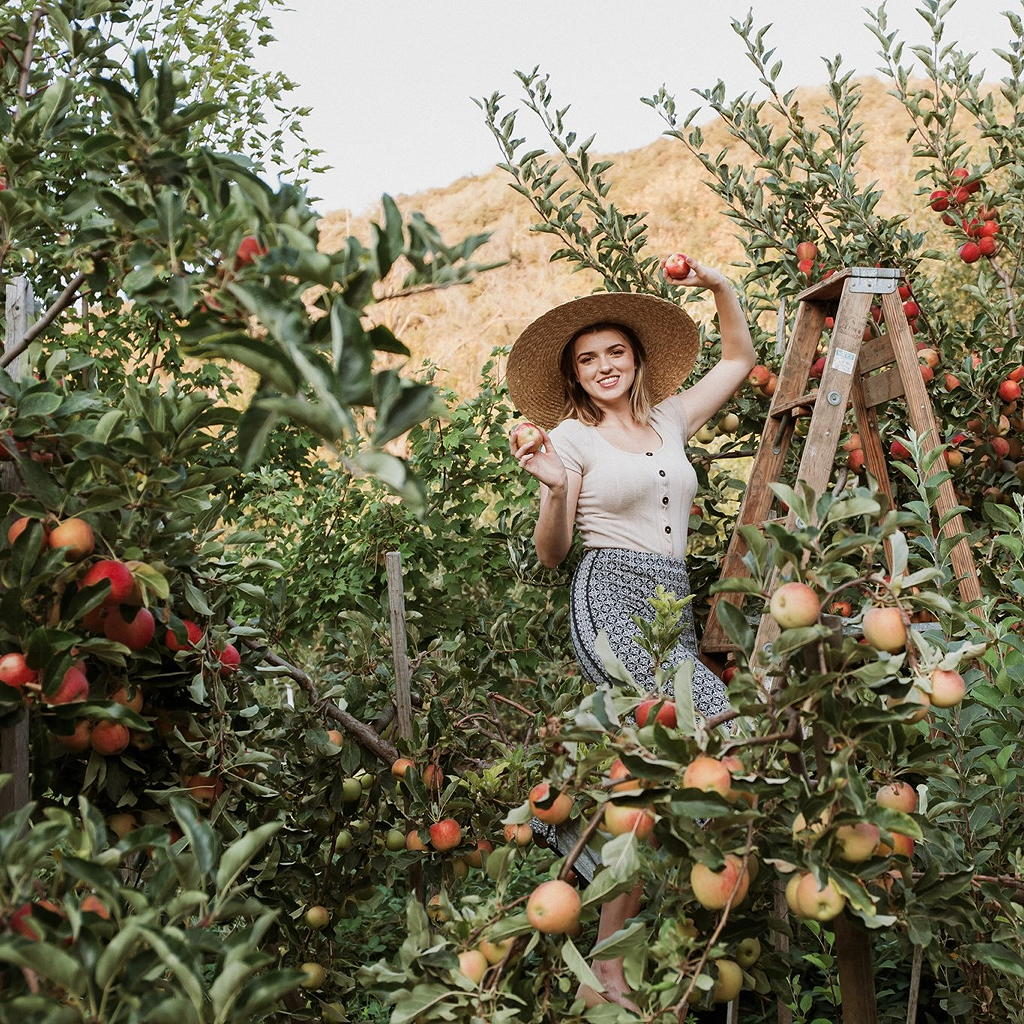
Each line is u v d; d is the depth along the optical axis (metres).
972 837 1.98
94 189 1.60
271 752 2.53
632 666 2.42
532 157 3.88
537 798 1.81
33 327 1.62
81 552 1.54
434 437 4.12
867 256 3.79
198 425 1.66
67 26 1.96
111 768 1.88
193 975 1.12
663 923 1.51
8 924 1.18
